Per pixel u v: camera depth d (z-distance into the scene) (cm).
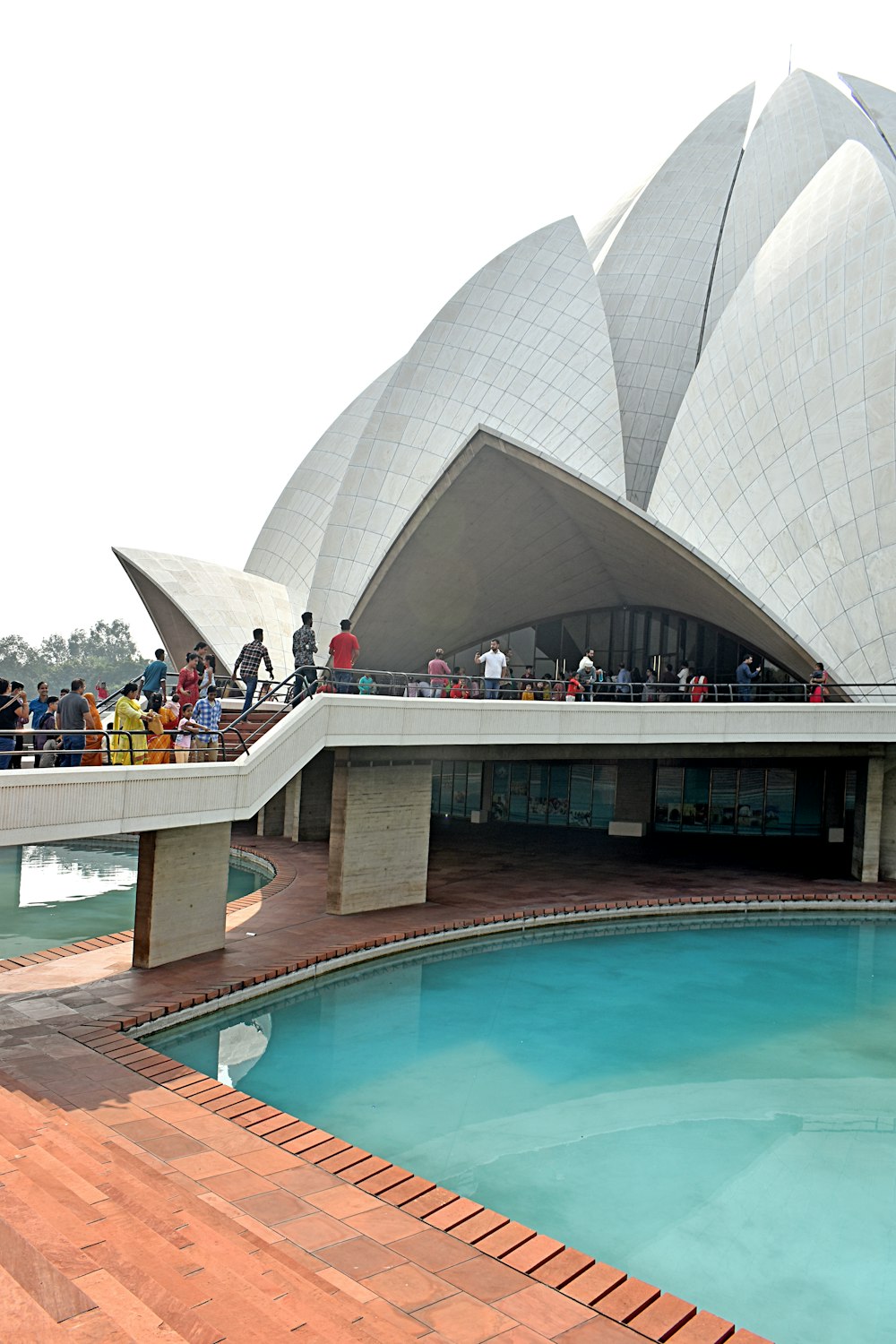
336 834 1703
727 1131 929
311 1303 451
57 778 1012
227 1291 409
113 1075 912
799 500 2631
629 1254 703
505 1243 655
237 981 1254
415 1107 963
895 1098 1021
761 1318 631
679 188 3938
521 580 3234
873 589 2483
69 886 1991
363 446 3195
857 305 2605
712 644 3281
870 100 4203
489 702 1733
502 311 3219
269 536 3916
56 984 1229
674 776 3030
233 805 1279
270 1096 977
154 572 3366
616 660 3538
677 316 3603
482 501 2808
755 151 3881
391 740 1585
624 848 2680
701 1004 1345
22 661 13900
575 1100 995
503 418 3130
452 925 1650
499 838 2830
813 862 2512
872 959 1622
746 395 2809
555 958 1584
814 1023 1269
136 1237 461
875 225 2631
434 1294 583
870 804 2233
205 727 1424
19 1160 553
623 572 3133
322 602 3145
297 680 1545
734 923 1875
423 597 3159
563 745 2027
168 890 1331
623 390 3528
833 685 2223
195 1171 730
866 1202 793
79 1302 300
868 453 2525
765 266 2934
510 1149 874
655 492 2994
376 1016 1258
